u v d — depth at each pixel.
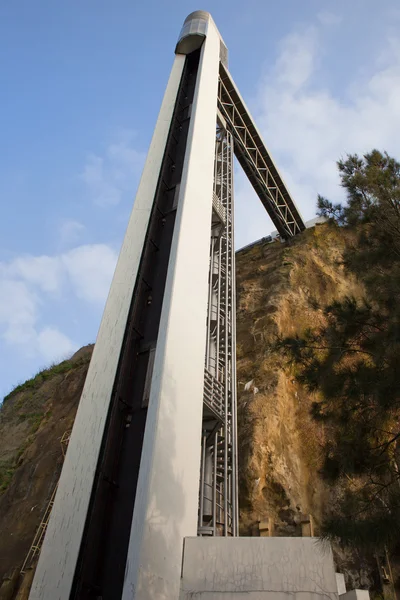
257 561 11.03
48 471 29.09
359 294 33.22
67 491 13.82
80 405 15.58
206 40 28.56
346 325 10.51
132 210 20.56
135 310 17.52
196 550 11.63
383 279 10.60
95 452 14.24
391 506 7.47
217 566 11.22
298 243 36.03
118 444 15.02
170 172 22.92
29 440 34.19
